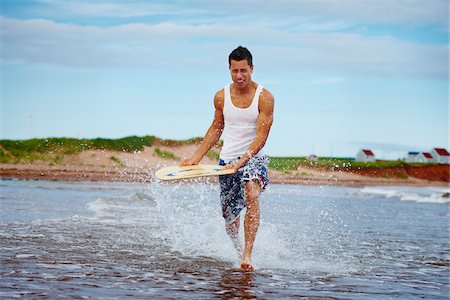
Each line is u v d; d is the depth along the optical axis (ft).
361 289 14.39
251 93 18.19
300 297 13.10
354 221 34.45
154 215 30.45
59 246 19.01
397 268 17.94
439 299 13.58
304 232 26.58
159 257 17.87
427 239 26.21
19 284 13.10
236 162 17.90
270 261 18.21
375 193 86.43
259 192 17.74
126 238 21.50
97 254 17.83
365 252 21.18
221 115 19.11
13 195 43.14
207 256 18.51
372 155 198.90
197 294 12.88
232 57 17.87
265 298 12.82
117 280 14.06
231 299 12.55
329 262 18.62
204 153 19.36
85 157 101.55
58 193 48.14
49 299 11.78
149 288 13.28
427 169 205.77
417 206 55.72
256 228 17.33
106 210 32.63
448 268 18.25
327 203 51.75
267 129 18.13
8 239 19.99
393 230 29.96
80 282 13.61
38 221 25.86
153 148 92.17
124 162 97.66
